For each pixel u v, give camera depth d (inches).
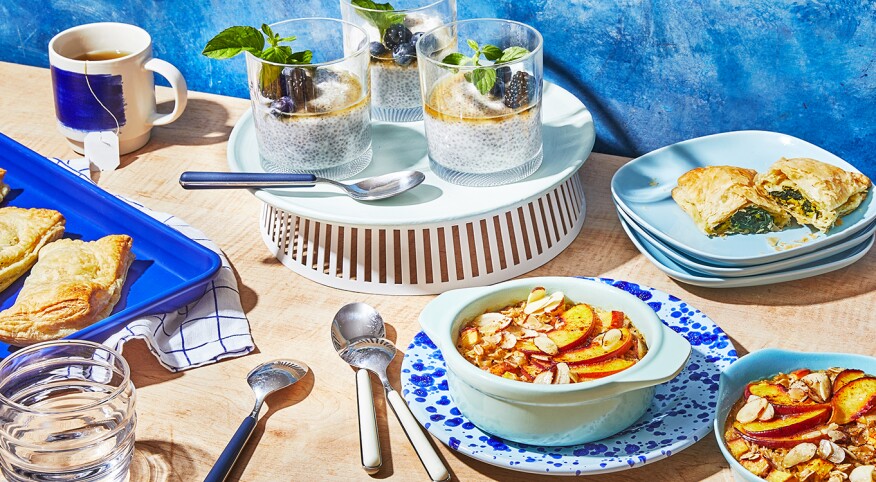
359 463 27.0
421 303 33.7
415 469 26.8
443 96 34.0
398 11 38.5
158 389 29.8
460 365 25.5
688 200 36.1
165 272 34.9
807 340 31.4
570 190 37.0
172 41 49.4
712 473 26.3
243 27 34.8
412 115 40.4
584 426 25.3
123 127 41.8
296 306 33.5
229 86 49.7
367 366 30.0
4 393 26.3
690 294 33.8
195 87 50.5
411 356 29.5
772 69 39.0
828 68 38.2
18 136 44.4
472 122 33.6
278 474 26.6
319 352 31.3
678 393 27.7
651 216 36.3
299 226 34.8
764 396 26.4
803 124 40.2
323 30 38.4
